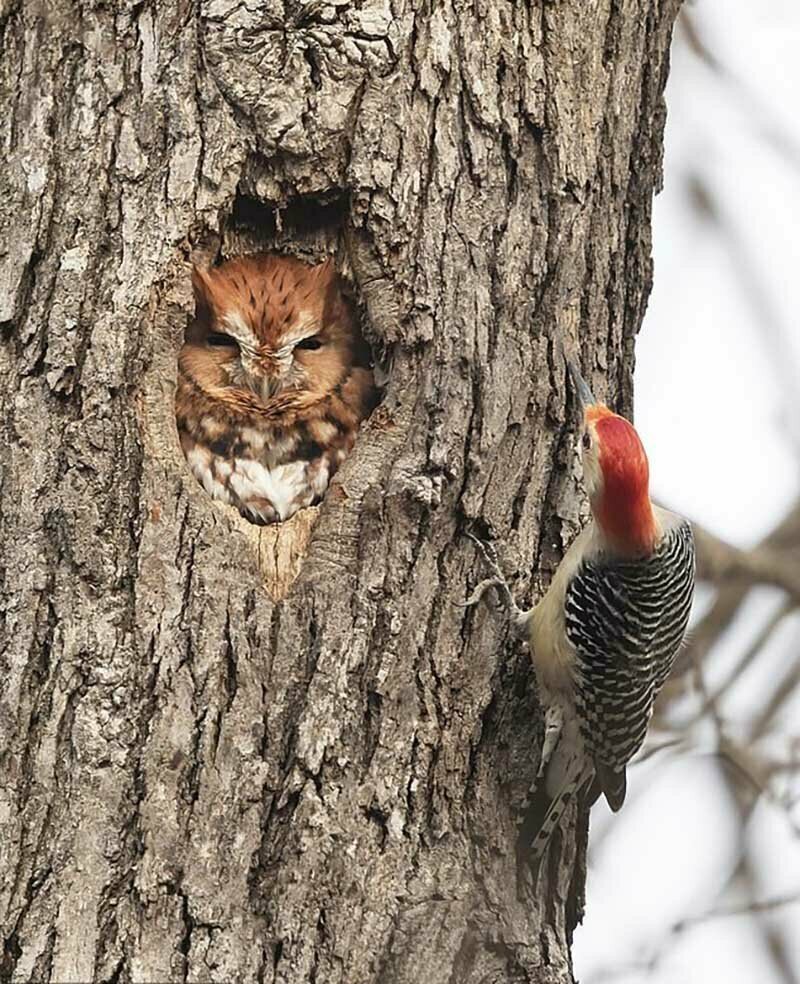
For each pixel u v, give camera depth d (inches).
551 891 452.4
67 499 410.3
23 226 429.4
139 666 402.9
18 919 386.9
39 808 394.0
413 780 413.7
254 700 404.5
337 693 409.1
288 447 486.0
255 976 386.0
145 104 436.1
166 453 418.9
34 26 443.8
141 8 441.4
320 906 395.2
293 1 438.6
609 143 467.8
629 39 478.9
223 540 413.7
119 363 420.2
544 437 444.8
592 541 444.8
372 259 437.7
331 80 436.1
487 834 423.8
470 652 428.8
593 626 438.9
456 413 430.3
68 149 434.3
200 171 433.1
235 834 394.0
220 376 482.0
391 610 418.9
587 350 457.4
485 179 443.8
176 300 430.3
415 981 398.0
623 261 474.0
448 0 447.5
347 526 421.4
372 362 479.2
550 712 441.4
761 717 629.3
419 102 441.1
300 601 414.0
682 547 473.4
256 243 464.4
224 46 435.5
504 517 436.1
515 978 416.2
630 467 438.3
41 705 401.4
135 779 394.9
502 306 439.8
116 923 384.8
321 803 401.1
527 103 450.9
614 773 458.9
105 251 428.5
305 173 436.8
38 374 420.5
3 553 410.9
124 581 408.2
